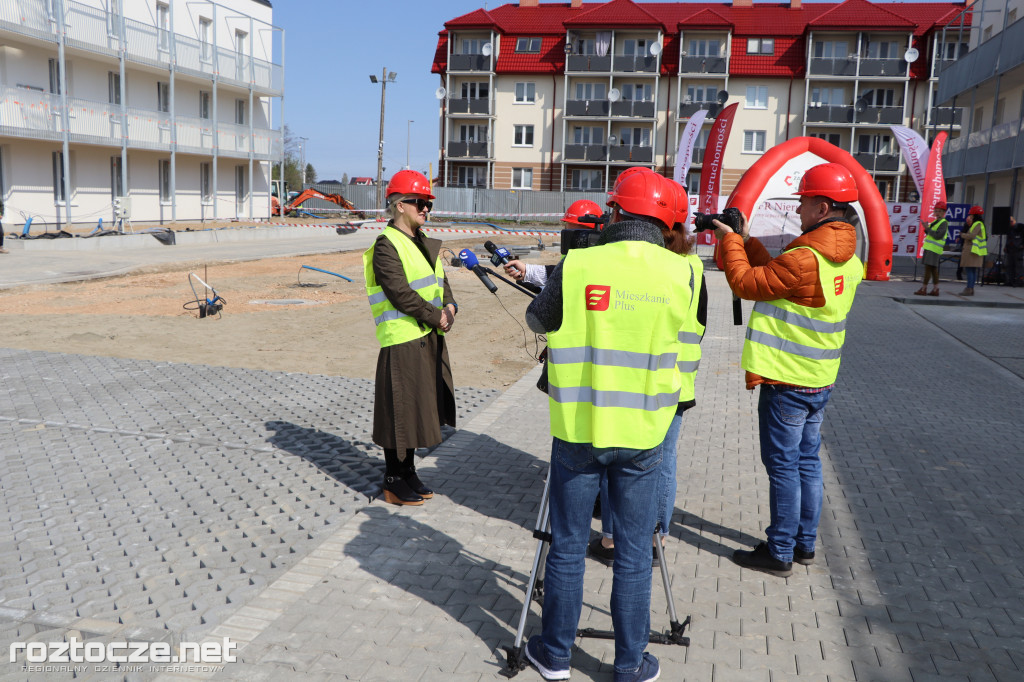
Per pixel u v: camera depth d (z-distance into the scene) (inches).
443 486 197.6
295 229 1368.1
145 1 1246.9
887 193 1919.3
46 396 273.3
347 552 158.2
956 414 284.7
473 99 2080.5
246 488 193.2
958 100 1270.9
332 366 354.0
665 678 119.0
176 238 1074.7
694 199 875.4
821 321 148.9
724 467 217.2
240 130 1475.1
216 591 141.1
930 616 139.5
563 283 112.3
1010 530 178.4
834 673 121.3
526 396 292.4
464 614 135.5
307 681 114.7
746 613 139.3
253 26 1563.7
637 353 110.5
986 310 605.6
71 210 1160.2
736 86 1983.3
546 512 127.4
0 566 149.9
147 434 232.7
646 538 115.3
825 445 242.5
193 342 401.7
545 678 118.2
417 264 183.0
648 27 1973.4
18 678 114.6
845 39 1914.4
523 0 2185.0
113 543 160.2
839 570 157.2
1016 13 1098.1
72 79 1154.7
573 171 2107.5
